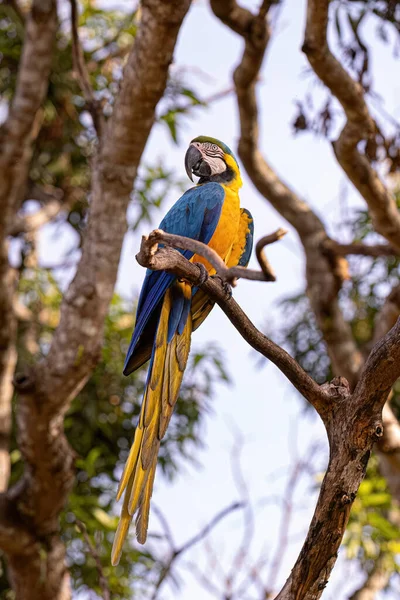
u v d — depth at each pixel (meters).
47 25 9.61
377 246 10.86
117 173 8.26
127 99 7.88
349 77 8.82
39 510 8.70
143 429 5.57
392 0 9.03
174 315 6.16
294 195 11.48
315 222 11.31
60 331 8.27
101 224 8.38
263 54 10.01
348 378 10.71
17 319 12.05
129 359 6.57
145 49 7.52
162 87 7.78
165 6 7.19
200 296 6.64
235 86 10.54
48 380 8.16
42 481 8.53
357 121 9.16
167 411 5.82
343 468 4.55
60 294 12.48
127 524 4.98
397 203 12.06
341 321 10.91
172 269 4.81
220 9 9.73
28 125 9.80
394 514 11.94
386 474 10.39
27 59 9.73
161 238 4.55
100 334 8.41
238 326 4.80
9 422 9.80
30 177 12.84
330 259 11.05
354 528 9.97
